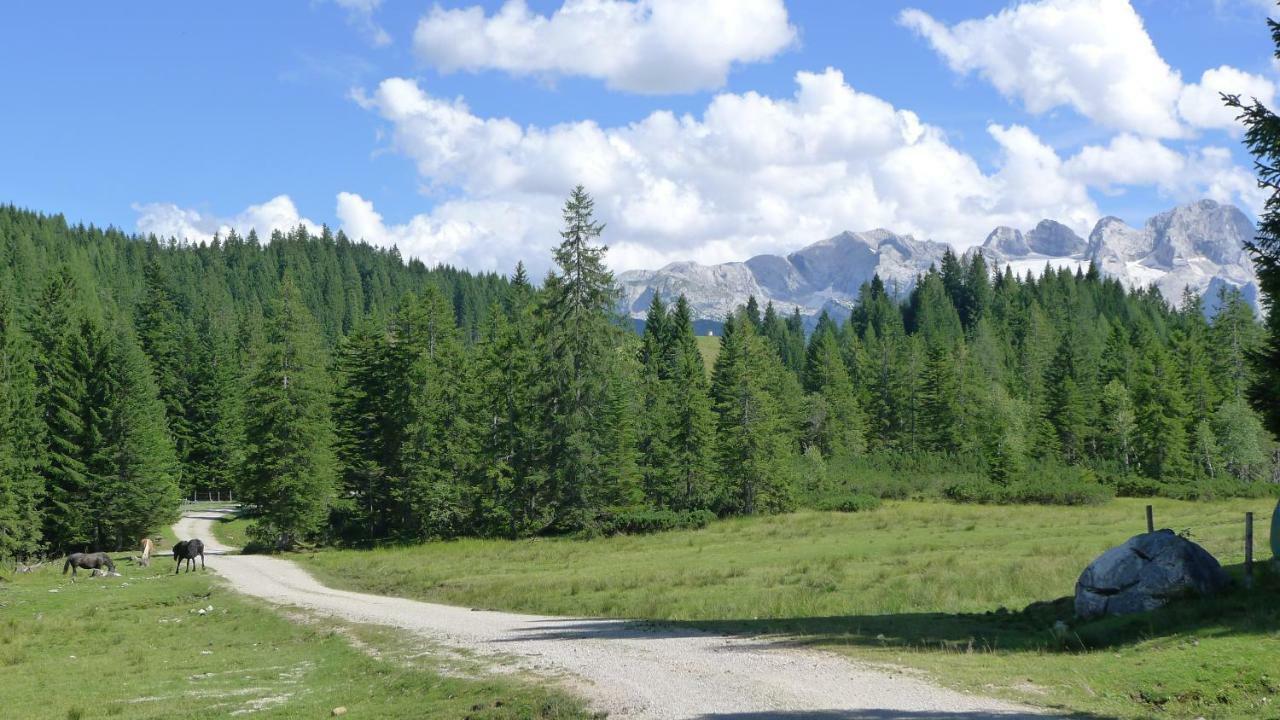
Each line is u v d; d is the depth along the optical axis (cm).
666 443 7450
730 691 1327
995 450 8825
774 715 1160
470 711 1373
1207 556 1802
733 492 7200
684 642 1847
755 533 5362
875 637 1803
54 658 2205
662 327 11912
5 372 5644
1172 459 9288
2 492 5059
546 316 6231
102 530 6159
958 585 2659
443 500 6019
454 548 5450
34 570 4481
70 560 4097
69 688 1797
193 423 9219
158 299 11800
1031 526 4916
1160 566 1764
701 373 8731
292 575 4181
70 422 5969
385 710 1455
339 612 2745
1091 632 1648
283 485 5603
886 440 12075
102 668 2030
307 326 6053
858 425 11100
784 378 10988
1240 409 9056
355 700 1570
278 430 5700
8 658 2178
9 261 13062
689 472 7244
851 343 15188
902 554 3853
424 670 1739
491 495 6103
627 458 6506
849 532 5116
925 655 1573
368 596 3272
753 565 3644
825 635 1852
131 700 1664
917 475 8981
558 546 5278
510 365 6412
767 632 1944
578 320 6194
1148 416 9481
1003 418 9150
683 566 3766
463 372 6406
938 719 1102
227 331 13275
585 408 6122
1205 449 9119
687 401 7281
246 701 1611
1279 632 1402
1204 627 1527
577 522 5972
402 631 2283
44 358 6306
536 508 6150
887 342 13575
